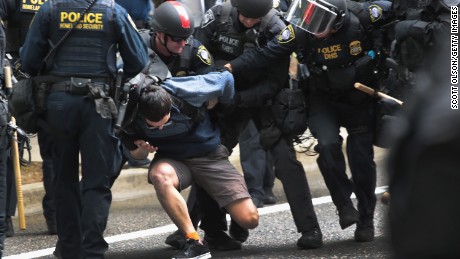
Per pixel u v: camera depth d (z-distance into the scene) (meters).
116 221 25.06
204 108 17.81
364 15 19.12
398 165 4.55
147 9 24.86
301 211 19.70
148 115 16.59
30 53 16.11
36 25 15.98
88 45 15.91
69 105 15.88
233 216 18.31
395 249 4.54
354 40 19.11
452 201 4.34
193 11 25.84
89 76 15.94
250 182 25.86
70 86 15.84
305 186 19.78
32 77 16.38
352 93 19.62
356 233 20.62
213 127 18.33
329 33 18.95
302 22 18.58
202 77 17.56
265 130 19.75
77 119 16.02
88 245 16.38
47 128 16.30
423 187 4.41
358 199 20.72
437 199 4.37
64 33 15.86
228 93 17.94
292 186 19.69
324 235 21.80
